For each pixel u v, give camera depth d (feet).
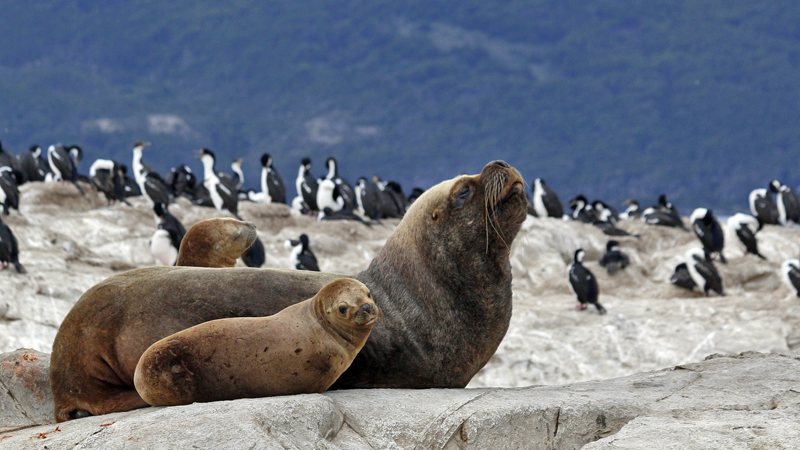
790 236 268.62
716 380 58.75
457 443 46.29
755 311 181.16
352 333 47.47
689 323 173.58
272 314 52.49
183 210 286.25
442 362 55.47
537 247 251.80
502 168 53.52
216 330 46.88
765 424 44.65
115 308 52.70
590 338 164.45
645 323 173.99
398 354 54.29
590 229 282.77
